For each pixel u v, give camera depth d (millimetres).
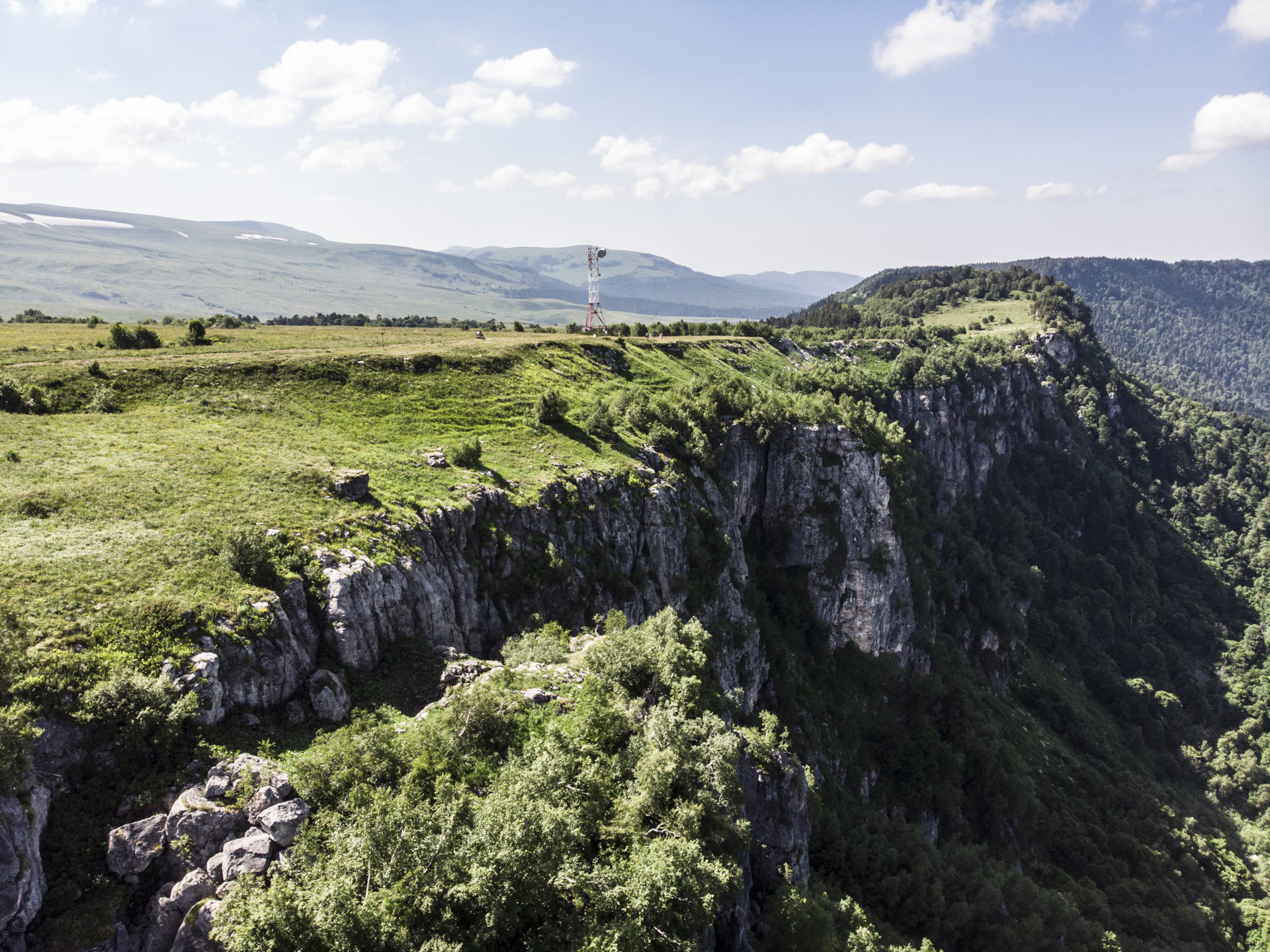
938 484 178375
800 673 99500
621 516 71875
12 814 23469
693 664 44281
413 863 24328
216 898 24109
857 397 173750
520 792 27656
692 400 107875
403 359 89188
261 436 62188
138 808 26750
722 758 34406
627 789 33156
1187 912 90562
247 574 38688
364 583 42469
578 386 105812
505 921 23938
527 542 60188
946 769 99938
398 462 61438
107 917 23828
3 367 66688
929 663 119312
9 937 22000
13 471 46438
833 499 113688
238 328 129250
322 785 28359
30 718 26797
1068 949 72688
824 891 59812
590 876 26172
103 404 63625
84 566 36438
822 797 81000
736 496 107750
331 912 21453
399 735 33875
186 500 46125
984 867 81125
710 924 28625
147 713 28125
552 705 38469
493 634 54219
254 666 34250
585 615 61312
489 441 75062
